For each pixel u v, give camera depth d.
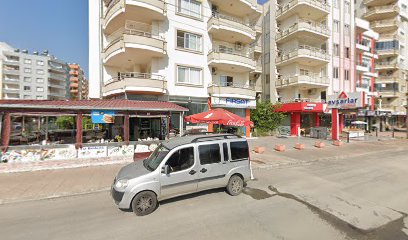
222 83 19.52
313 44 26.25
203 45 17.73
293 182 7.36
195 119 9.47
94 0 17.91
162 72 15.81
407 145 17.22
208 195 6.02
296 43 24.53
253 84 28.17
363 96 16.47
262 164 9.87
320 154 12.64
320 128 21.42
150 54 15.23
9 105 7.53
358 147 15.70
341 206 5.33
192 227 4.29
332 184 7.14
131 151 9.89
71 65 77.75
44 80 58.97
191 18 17.19
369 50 30.58
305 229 4.20
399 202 5.59
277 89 26.64
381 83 34.78
